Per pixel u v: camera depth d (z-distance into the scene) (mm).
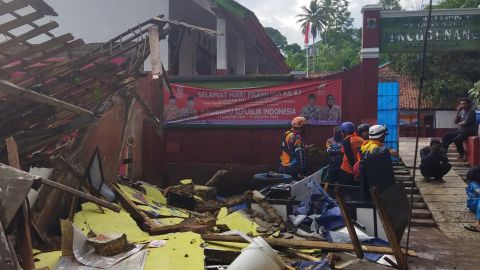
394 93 11258
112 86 6668
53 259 4562
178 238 5129
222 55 11711
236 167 10594
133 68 6523
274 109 10445
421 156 10141
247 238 4535
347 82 10156
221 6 10922
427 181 9891
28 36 4523
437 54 20031
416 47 10102
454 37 10000
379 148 6527
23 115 5457
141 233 5879
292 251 5348
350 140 7250
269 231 6039
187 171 10742
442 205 8594
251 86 10523
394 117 11266
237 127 10609
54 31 11867
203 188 8992
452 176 10227
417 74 21156
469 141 11031
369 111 10047
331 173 7668
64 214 6039
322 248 5281
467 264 5734
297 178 8086
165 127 10789
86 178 6508
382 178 5168
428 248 6531
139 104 9195
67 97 5918
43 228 5516
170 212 7285
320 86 10242
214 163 10703
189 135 10797
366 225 6285
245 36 13555
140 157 10398
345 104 10172
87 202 6449
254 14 10945
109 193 6945
